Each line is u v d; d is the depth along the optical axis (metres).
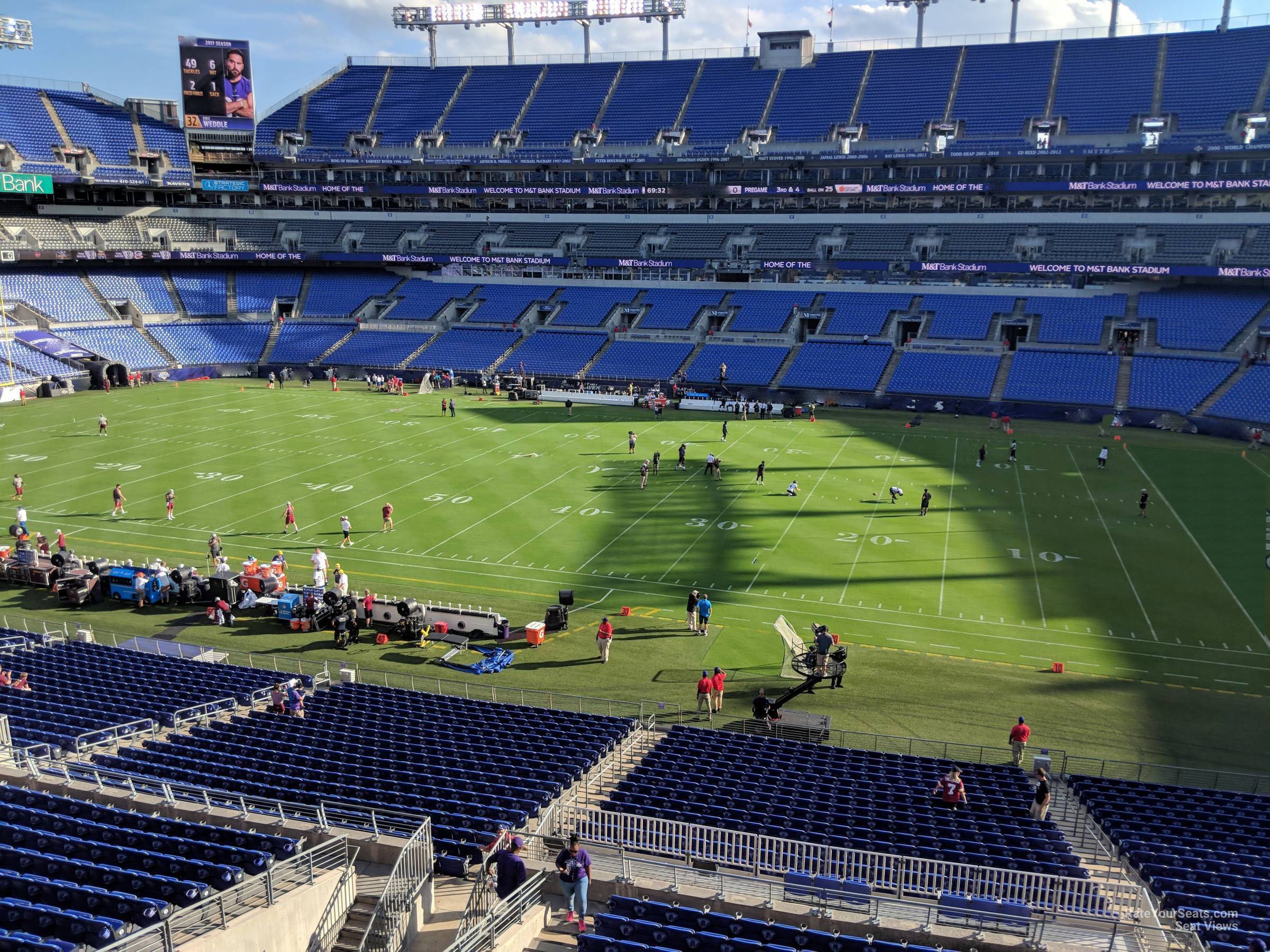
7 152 80.00
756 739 21.92
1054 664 26.97
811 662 25.06
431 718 22.05
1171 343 67.06
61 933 10.72
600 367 77.50
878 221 82.25
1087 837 17.47
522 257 88.44
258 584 31.89
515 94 98.38
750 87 92.56
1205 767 21.67
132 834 13.38
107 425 58.00
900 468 50.16
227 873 12.29
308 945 12.34
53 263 81.62
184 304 85.25
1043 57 85.56
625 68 98.44
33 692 22.25
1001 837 16.23
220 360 81.25
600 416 66.06
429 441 55.91
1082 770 21.55
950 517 41.16
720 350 77.19
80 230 84.75
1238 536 38.66
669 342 79.81
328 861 13.69
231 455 51.44
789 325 78.31
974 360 70.94
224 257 87.31
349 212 94.00
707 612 29.30
